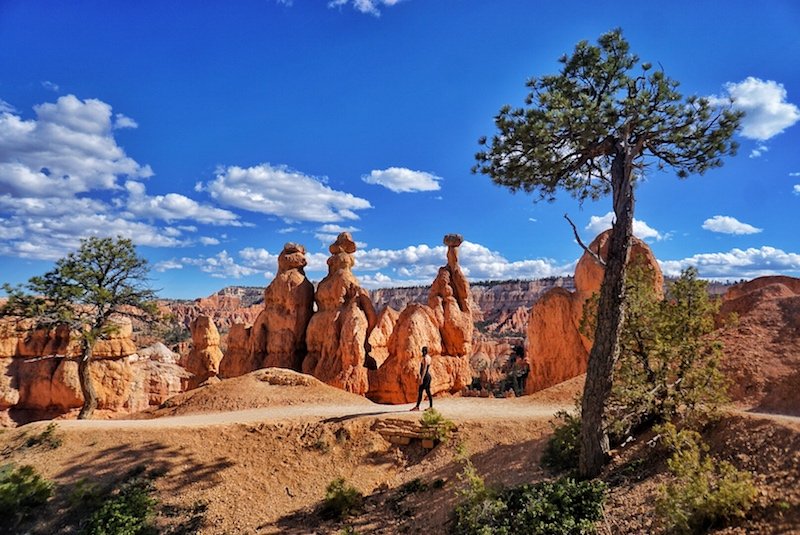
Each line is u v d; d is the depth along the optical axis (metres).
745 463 11.04
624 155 14.56
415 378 35.47
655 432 13.92
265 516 17.19
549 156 15.54
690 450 11.79
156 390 51.16
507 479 15.45
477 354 101.75
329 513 16.92
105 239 35.50
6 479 18.55
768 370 16.92
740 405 15.98
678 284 15.46
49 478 19.00
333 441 20.75
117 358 43.00
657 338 14.50
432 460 19.20
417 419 21.08
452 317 40.41
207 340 53.91
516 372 82.19
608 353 13.98
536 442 17.58
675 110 14.36
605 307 14.12
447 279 41.91
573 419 15.91
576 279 31.75
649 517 10.69
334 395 27.80
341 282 41.41
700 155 15.42
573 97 15.36
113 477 18.94
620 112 14.10
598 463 13.84
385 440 20.64
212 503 17.80
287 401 26.88
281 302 43.41
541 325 32.03
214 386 29.86
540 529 11.57
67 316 33.81
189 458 19.94
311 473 19.28
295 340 42.69
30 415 39.59
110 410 42.19
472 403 25.30
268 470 19.39
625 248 14.12
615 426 13.84
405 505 16.64
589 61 15.63
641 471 12.86
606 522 11.37
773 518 8.91
